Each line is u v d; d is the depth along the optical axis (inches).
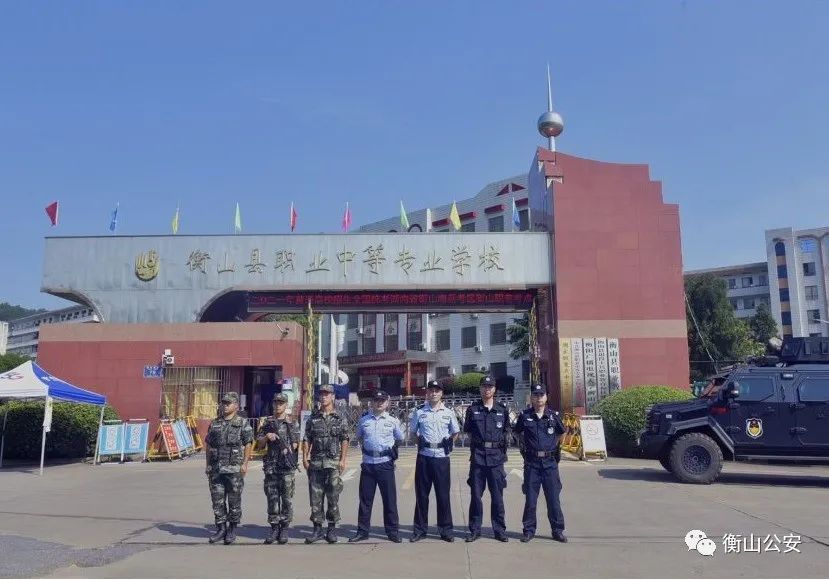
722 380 551.5
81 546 308.2
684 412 525.3
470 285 852.6
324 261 861.8
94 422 751.1
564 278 831.7
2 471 642.8
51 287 859.4
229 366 827.4
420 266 859.4
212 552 294.8
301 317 1523.1
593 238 840.3
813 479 546.6
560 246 839.1
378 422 323.3
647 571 259.3
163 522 370.6
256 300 879.7
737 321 1521.9
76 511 409.4
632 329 820.6
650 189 853.8
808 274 2596.0
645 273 834.8
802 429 500.7
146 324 831.7
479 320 2137.1
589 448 667.4
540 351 925.2
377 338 2351.1
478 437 320.2
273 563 273.0
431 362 2185.0
